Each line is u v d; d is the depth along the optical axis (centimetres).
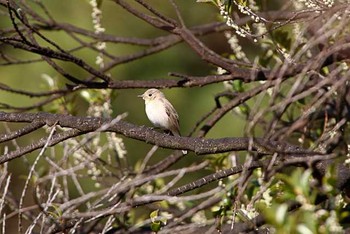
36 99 2041
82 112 1906
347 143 1048
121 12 2122
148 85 1075
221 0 969
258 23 1109
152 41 1341
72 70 2048
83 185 1959
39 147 912
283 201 789
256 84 1293
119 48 2091
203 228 966
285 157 888
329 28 958
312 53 1065
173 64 2144
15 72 2050
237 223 949
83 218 920
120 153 1220
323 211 741
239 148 903
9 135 918
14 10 973
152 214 921
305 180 731
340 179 879
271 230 827
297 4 1102
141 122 2122
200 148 907
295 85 792
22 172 1970
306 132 1157
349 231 820
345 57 1004
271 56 1199
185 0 2055
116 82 1069
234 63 1111
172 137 914
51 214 887
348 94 1060
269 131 966
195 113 2100
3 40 977
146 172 1177
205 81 1074
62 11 2028
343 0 938
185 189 912
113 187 885
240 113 1260
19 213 880
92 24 2030
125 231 1024
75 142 1182
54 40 1998
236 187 959
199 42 1097
